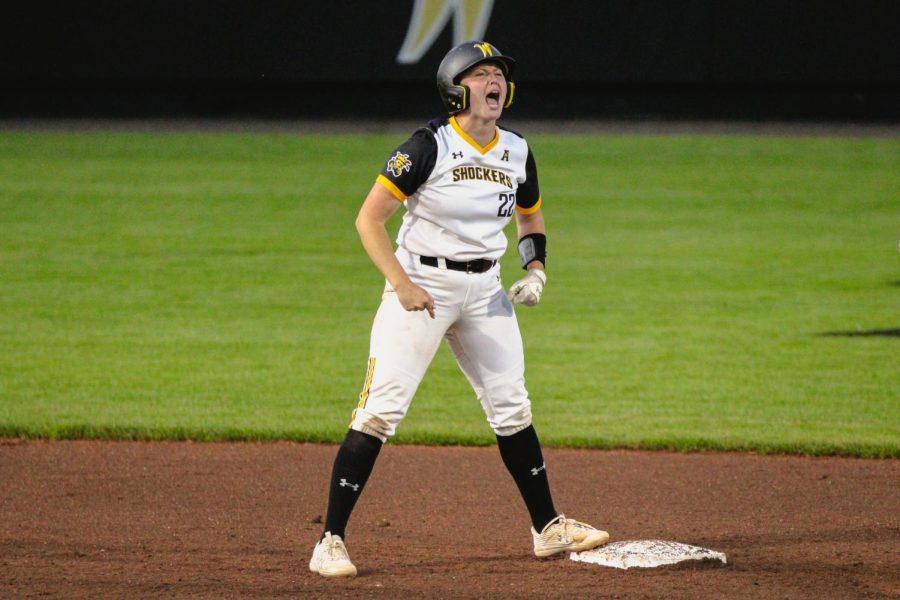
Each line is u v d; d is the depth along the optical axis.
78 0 97.69
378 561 18.48
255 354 37.22
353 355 37.25
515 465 18.36
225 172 77.38
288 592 16.56
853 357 36.69
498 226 17.58
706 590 16.70
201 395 32.22
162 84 101.25
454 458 26.67
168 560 18.50
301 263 52.91
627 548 18.38
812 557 18.69
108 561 18.41
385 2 96.88
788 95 97.88
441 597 16.31
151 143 88.31
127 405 31.03
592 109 99.12
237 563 18.30
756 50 94.75
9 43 98.44
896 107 96.56
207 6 97.69
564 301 45.53
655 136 91.06
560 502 22.98
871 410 30.70
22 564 18.17
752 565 18.16
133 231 60.06
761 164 80.25
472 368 18.16
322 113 100.62
